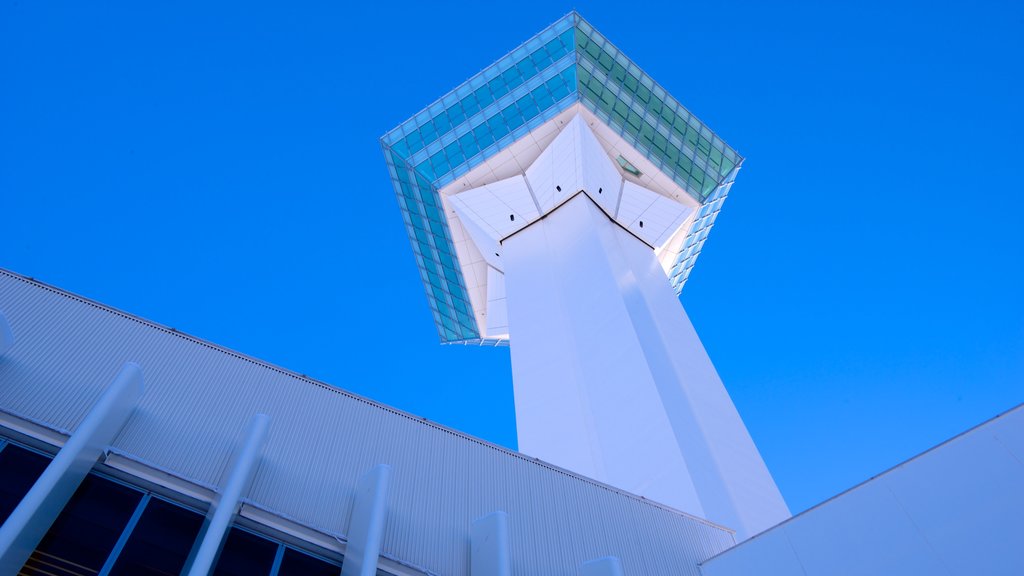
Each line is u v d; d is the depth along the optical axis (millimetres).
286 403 18281
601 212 54812
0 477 13844
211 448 16250
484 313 68000
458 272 66500
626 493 22531
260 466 16516
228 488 14352
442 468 19297
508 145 59219
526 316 47812
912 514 17078
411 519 17562
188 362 17797
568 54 60344
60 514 13594
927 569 16250
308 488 16719
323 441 17953
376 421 19344
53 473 12938
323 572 15602
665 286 50062
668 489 31453
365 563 14359
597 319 42969
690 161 63531
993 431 16562
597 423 37250
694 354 42281
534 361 43906
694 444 33375
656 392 35500
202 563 12719
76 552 13312
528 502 20031
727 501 31172
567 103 58156
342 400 19281
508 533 18844
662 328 43125
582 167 55438
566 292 47188
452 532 17922
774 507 32781
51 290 17672
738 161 66375
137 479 14938
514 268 53062
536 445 39094
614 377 38594
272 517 15766
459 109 62562
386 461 18469
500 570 16203
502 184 59312
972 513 16094
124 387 15406
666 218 59062
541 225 55469
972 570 15547
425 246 67312
